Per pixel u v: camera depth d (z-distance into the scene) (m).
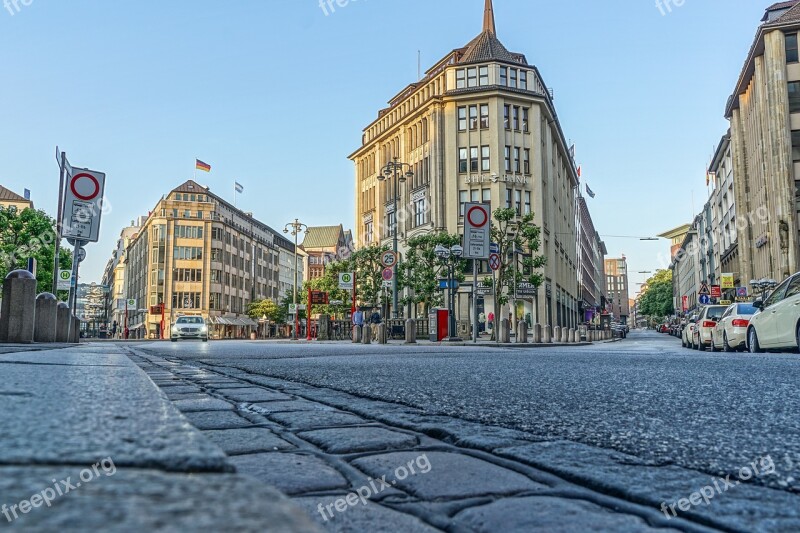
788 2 44.38
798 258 38.44
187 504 0.61
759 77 42.84
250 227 100.19
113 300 134.12
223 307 85.38
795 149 39.12
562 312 59.84
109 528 0.51
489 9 56.97
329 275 48.22
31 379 2.15
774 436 2.42
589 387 4.47
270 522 0.55
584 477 1.75
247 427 2.77
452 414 3.14
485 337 41.34
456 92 49.22
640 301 171.62
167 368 7.11
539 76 52.66
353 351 14.00
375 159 62.22
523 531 1.30
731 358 9.26
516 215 48.12
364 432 2.63
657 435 2.46
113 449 0.86
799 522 1.32
